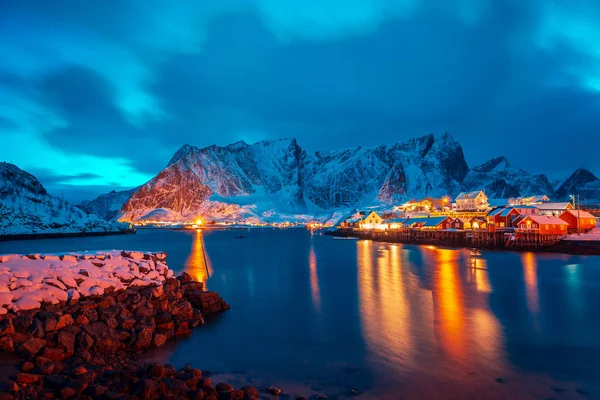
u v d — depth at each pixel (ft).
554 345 56.34
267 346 56.54
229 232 614.75
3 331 44.45
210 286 109.09
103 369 43.24
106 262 66.33
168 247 284.82
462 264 155.12
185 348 55.26
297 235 502.79
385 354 53.16
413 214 427.33
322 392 42.37
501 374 46.62
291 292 98.37
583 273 127.54
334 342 58.23
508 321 68.64
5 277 53.01
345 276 125.90
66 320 49.65
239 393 39.63
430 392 42.29
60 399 35.63
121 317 54.75
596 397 41.27
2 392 34.91
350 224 496.23
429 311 76.18
